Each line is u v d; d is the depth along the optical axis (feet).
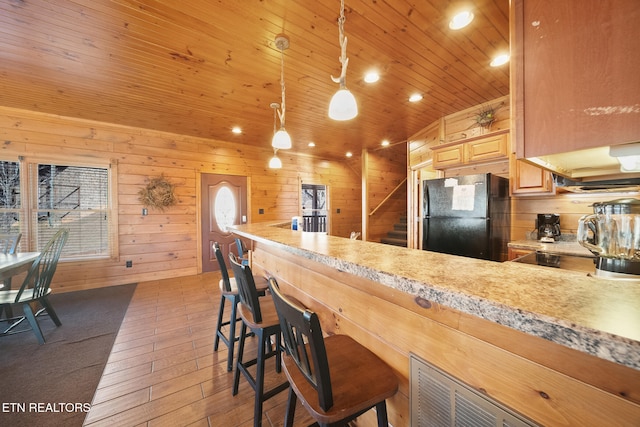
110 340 7.49
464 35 6.60
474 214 8.35
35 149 11.18
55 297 11.10
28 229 11.12
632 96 2.07
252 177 17.07
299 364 2.85
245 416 4.78
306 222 23.53
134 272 13.35
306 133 14.56
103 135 12.56
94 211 12.44
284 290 6.31
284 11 5.78
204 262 15.31
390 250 3.84
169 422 4.62
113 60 7.47
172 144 14.30
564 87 2.38
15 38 6.51
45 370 6.08
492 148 9.23
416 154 14.61
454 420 2.51
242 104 10.54
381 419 2.88
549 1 2.46
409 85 9.12
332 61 7.63
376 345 3.48
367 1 5.53
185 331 8.07
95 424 4.56
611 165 4.08
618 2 2.12
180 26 6.19
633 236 4.10
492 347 2.27
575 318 1.47
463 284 2.11
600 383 1.71
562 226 8.45
